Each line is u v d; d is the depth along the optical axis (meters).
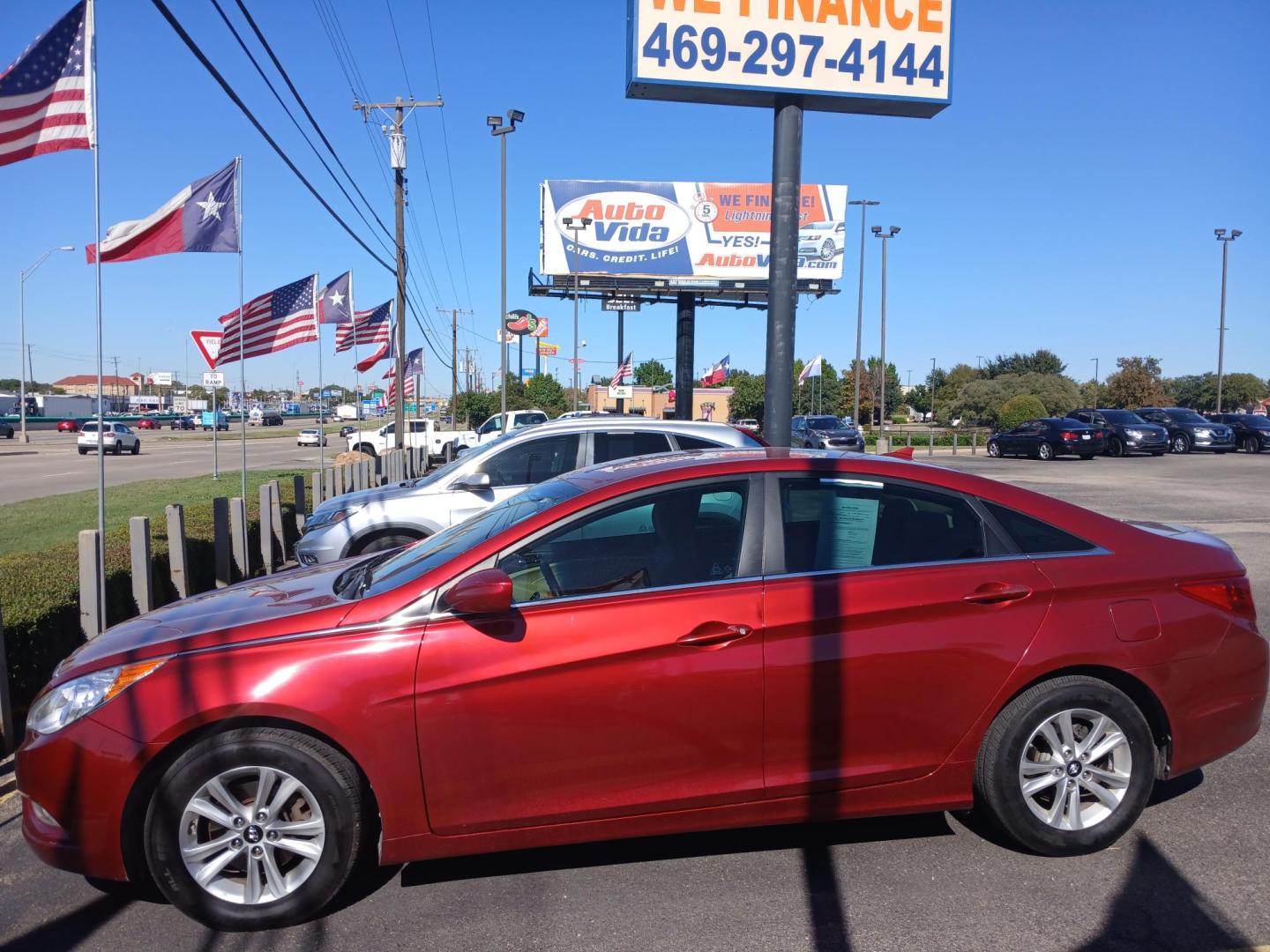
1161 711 3.81
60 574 6.74
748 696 3.50
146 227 10.08
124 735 3.25
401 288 27.53
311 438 56.41
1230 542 11.90
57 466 32.62
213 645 3.37
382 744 3.31
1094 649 3.70
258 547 10.97
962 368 105.69
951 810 3.72
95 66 7.29
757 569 3.65
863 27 11.48
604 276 38.25
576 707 3.40
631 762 3.46
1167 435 30.86
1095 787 3.77
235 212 10.45
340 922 3.36
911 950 3.13
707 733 3.48
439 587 3.47
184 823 3.27
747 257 38.53
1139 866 3.69
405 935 3.26
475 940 3.22
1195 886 3.54
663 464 4.05
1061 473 23.53
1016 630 3.68
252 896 3.31
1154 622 3.78
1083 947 3.15
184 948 3.23
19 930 3.36
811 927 3.27
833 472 3.87
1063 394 76.88
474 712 3.35
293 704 3.25
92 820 3.26
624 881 3.60
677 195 38.22
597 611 3.47
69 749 3.27
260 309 15.30
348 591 3.85
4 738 5.08
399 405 27.59
